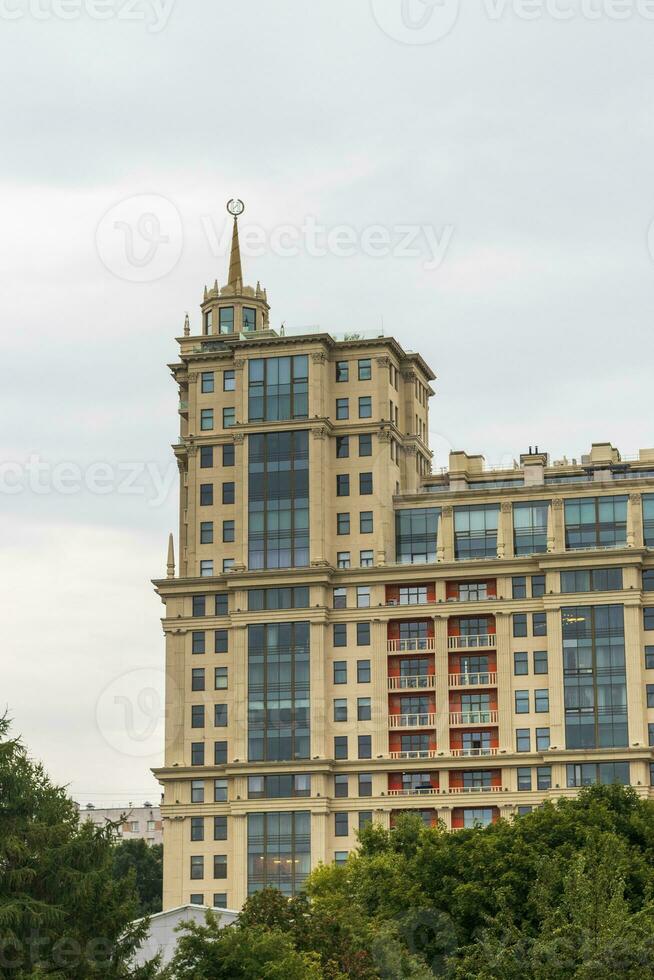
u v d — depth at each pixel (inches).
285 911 6510.8
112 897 5753.0
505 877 7140.8
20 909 5403.5
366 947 6437.0
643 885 7224.4
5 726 5925.2
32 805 5816.9
